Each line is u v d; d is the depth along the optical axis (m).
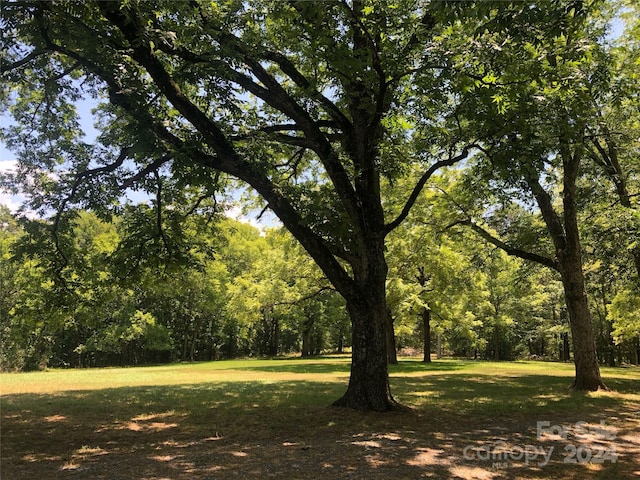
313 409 9.77
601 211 16.59
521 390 13.97
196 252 13.72
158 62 8.59
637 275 17.58
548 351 55.88
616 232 15.16
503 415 9.48
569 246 15.09
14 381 17.73
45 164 10.98
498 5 5.14
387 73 8.54
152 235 12.26
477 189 14.83
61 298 12.59
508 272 32.28
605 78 10.82
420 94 9.30
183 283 16.39
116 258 12.33
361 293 9.58
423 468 5.62
